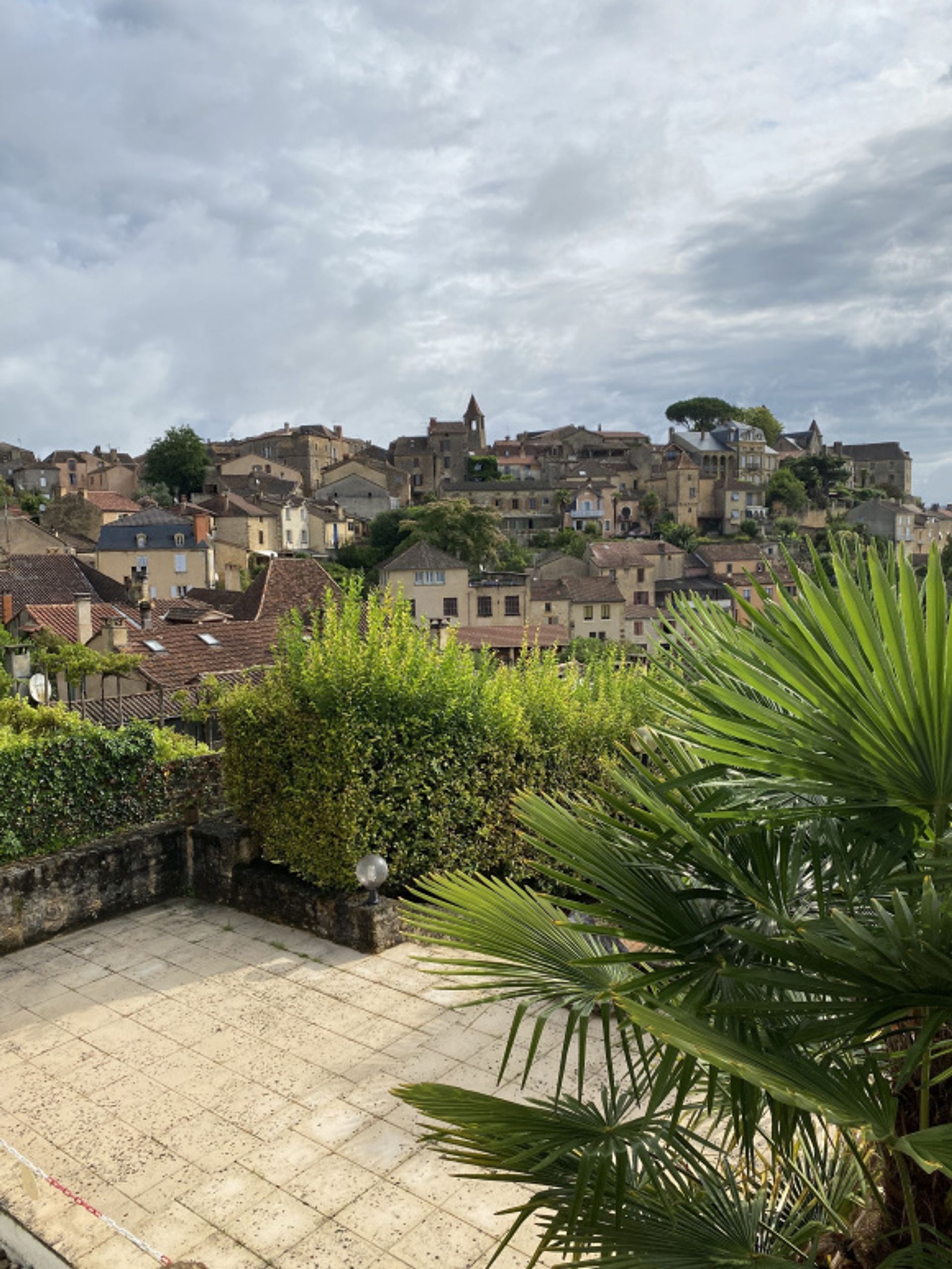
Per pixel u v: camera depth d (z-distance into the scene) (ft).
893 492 475.31
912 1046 10.55
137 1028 29.63
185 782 43.83
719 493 380.17
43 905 36.14
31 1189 20.52
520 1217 12.50
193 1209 21.36
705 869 12.78
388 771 36.91
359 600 41.88
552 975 13.98
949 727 9.43
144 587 167.12
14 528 216.74
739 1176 16.53
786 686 11.05
